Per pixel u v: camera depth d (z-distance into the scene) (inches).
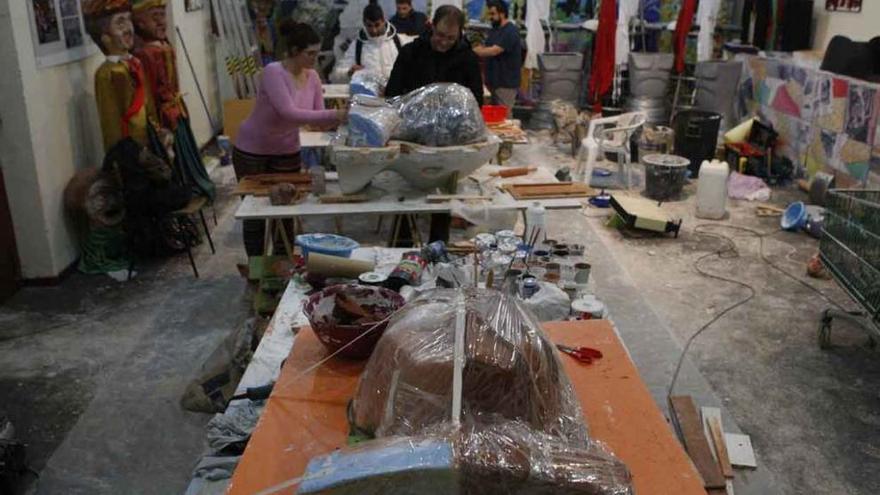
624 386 64.4
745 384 123.2
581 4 311.0
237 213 119.4
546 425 51.9
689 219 204.7
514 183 136.3
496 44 275.3
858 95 199.0
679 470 54.2
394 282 90.7
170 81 192.4
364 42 232.7
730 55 285.7
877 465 103.7
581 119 267.1
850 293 126.1
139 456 103.0
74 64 167.5
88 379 121.6
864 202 124.1
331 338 67.3
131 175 162.9
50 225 153.6
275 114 137.7
